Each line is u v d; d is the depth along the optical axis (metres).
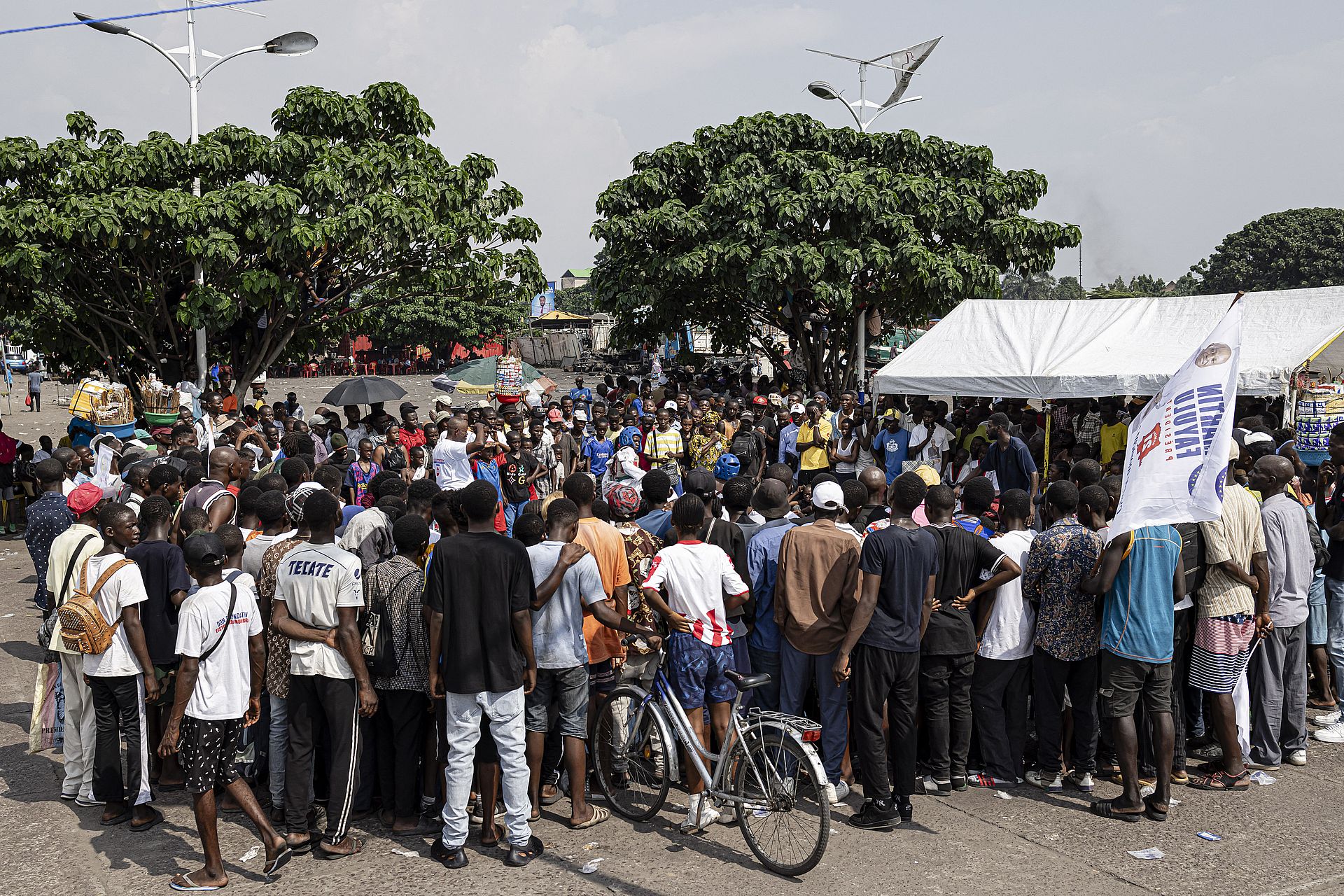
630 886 4.91
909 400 15.59
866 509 6.93
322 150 16.39
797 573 5.79
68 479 9.69
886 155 22.16
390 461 11.47
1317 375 12.09
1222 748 6.12
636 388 22.25
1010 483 11.30
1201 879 4.95
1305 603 6.43
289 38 17.73
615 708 5.86
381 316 21.19
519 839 5.15
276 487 6.78
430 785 5.62
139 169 15.61
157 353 17.45
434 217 17.03
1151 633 5.55
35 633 9.38
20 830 5.53
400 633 5.36
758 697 6.27
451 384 17.39
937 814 5.75
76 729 5.83
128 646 5.46
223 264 15.13
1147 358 11.51
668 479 6.84
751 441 14.80
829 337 23.83
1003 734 6.14
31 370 28.38
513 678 5.09
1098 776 6.34
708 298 23.50
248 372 18.09
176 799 6.05
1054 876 4.98
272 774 5.54
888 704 5.85
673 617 5.57
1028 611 6.07
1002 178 22.00
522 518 5.64
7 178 15.56
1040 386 11.79
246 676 5.00
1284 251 70.81
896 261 20.00
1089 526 6.12
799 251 19.48
